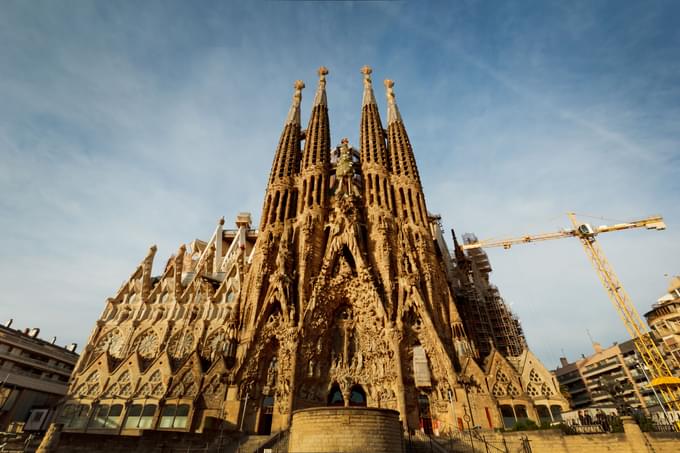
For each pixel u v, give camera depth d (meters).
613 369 102.44
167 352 60.47
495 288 92.44
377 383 52.81
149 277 83.19
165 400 52.50
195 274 85.81
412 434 41.44
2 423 74.31
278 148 86.44
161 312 76.06
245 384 51.31
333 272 63.00
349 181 75.44
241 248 86.44
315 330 56.06
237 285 77.19
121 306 78.31
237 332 57.81
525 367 57.84
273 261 64.62
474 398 48.09
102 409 55.59
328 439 28.59
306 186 75.06
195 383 53.78
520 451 33.31
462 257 91.50
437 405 49.16
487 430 38.22
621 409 33.12
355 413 29.39
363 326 58.12
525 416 47.91
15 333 82.44
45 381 83.44
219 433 39.81
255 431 48.72
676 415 38.31
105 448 31.92
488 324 81.75
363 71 105.75
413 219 69.88
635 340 84.00
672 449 27.25
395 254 63.94
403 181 75.75
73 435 31.09
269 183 79.31
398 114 92.88
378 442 28.72
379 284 60.06
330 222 69.06
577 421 40.16
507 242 105.50
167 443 35.47
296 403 49.81
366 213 71.06
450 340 56.03
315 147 83.00
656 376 80.25
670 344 87.12
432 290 59.75
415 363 52.00
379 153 81.12
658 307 91.75
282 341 55.06
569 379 118.56
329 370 55.66
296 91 102.94
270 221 70.56
